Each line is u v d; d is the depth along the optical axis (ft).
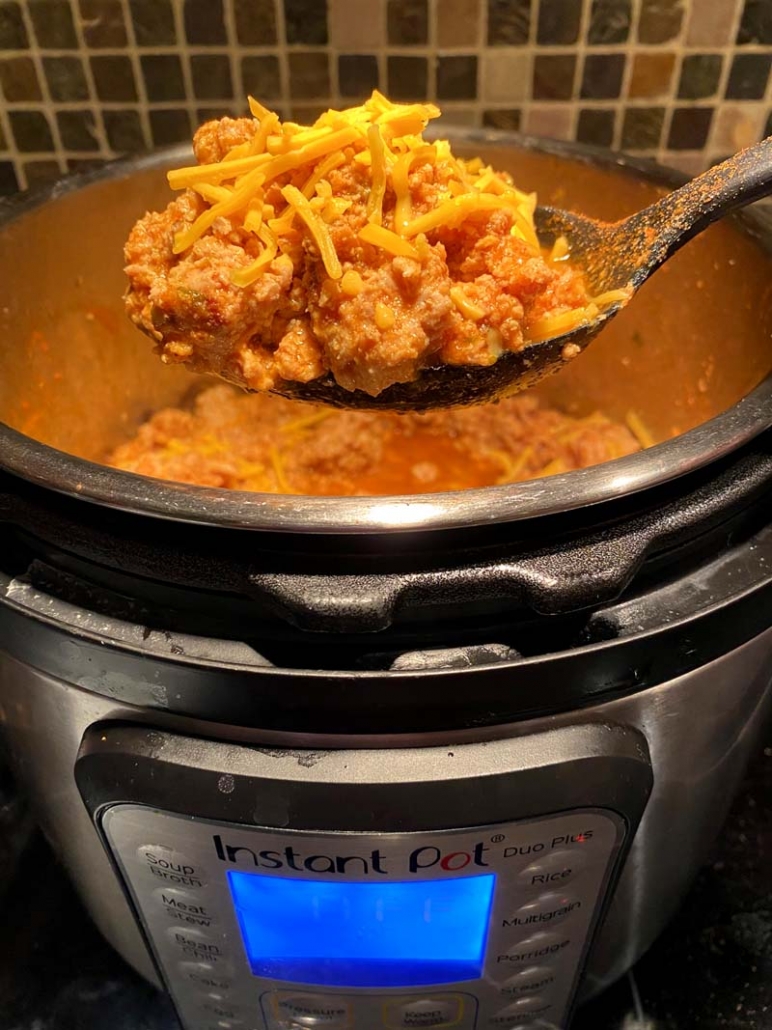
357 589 1.23
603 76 2.79
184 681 1.34
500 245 1.70
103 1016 2.08
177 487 1.24
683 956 2.16
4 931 2.21
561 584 1.22
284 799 1.35
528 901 1.58
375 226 1.57
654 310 2.46
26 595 1.41
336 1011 1.82
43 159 3.00
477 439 2.90
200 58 2.77
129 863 1.58
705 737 1.61
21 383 2.22
